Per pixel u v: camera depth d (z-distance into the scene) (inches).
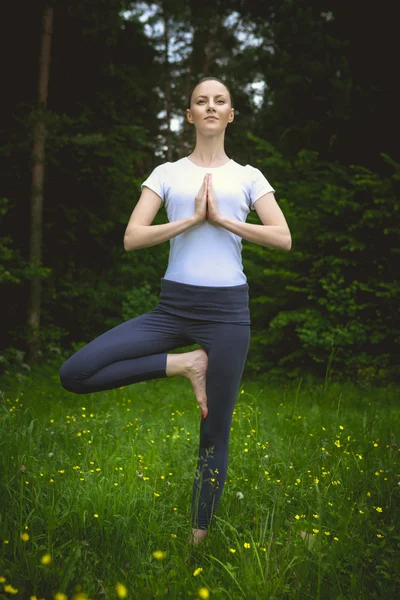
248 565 81.4
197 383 95.4
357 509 104.4
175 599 72.4
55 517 94.5
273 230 95.5
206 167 99.0
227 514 101.3
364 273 309.6
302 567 81.5
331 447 138.9
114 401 227.0
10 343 339.3
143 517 100.1
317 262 303.9
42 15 343.9
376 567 82.4
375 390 263.1
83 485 110.4
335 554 84.2
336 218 307.3
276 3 434.9
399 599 76.8
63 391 240.2
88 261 392.2
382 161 344.8
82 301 379.6
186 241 95.9
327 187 306.0
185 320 95.0
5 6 341.4
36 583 75.2
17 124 339.3
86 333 388.5
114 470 121.0
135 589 76.8
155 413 205.9
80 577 77.4
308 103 363.6
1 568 76.2
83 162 360.8
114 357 93.3
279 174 365.1
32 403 210.7
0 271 302.4
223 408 96.5
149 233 93.0
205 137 98.2
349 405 230.4
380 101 338.3
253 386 289.0
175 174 98.6
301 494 111.3
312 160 339.9
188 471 127.8
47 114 329.4
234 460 131.0
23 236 356.8
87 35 359.9
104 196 377.4
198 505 96.0
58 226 366.3
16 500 101.4
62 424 162.2
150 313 97.8
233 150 568.1
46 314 365.1
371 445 143.0
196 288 93.9
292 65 366.3
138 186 411.5
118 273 403.5
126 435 160.7
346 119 340.8
